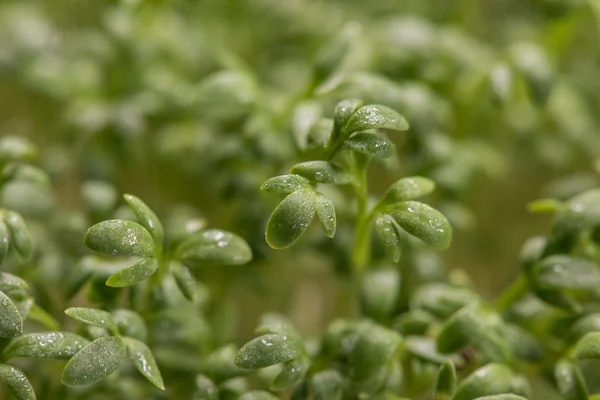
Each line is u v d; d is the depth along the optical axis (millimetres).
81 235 251
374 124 214
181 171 290
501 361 228
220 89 252
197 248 224
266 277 265
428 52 277
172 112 278
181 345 237
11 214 224
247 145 255
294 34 309
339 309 264
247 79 255
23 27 291
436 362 230
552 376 235
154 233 218
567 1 271
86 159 269
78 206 297
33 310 221
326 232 211
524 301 245
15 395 209
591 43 334
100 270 227
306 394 226
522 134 302
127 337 217
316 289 301
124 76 281
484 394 221
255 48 312
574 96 303
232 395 225
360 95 248
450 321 230
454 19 320
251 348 215
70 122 275
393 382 229
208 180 279
